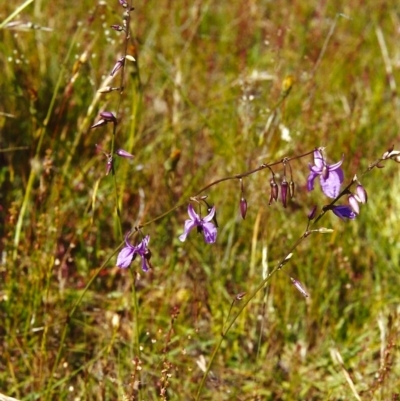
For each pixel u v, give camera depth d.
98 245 5.30
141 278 5.31
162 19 7.79
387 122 6.91
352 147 6.27
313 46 7.66
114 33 6.86
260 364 4.83
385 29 8.62
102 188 5.68
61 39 6.82
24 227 5.38
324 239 5.46
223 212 5.70
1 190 5.73
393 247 5.64
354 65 7.85
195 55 7.60
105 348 4.52
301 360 4.89
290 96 6.45
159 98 6.68
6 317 4.74
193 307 5.09
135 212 5.77
